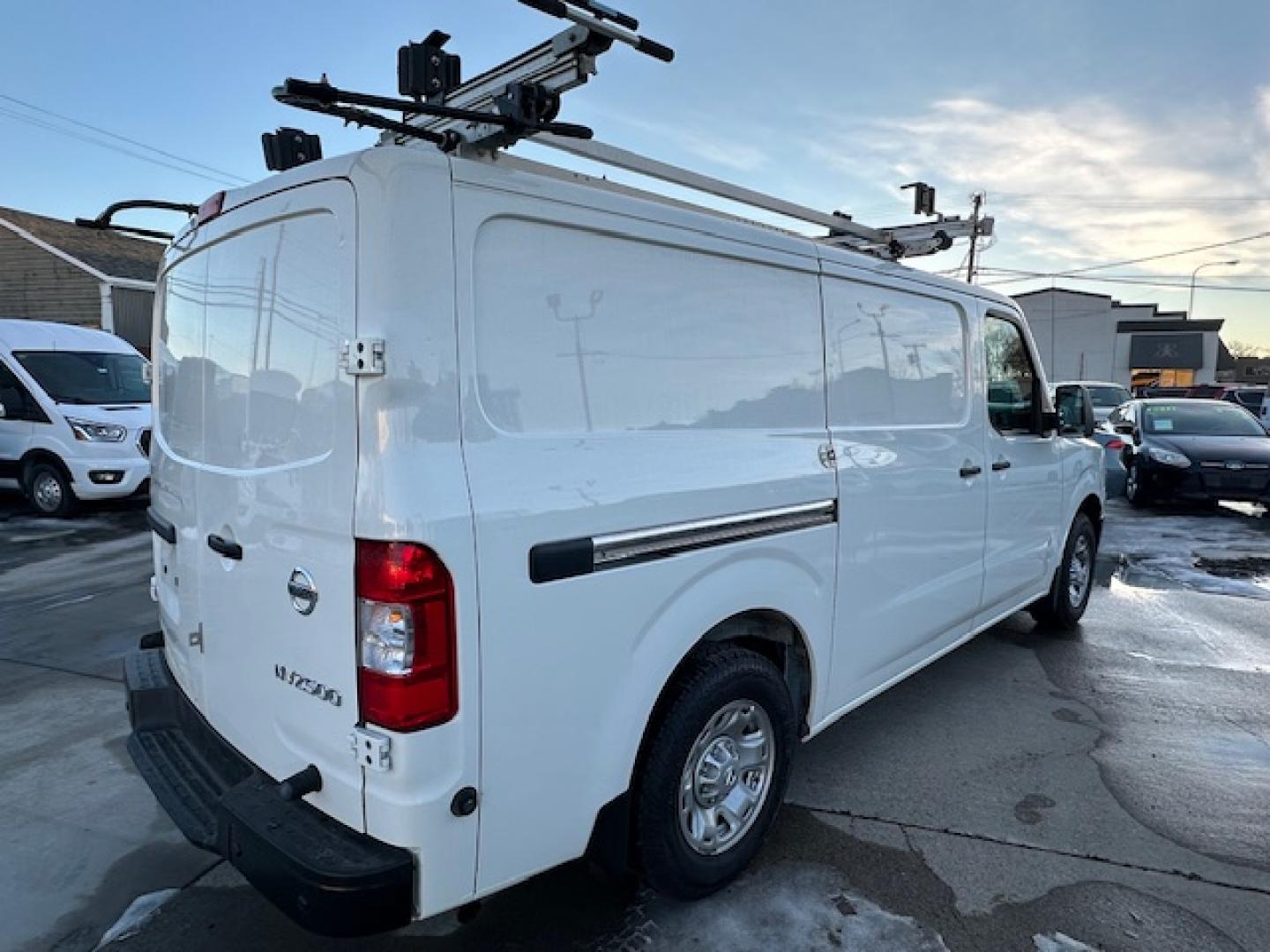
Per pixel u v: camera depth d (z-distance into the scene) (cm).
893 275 331
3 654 483
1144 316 5697
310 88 172
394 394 173
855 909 254
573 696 203
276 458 204
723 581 243
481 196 187
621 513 209
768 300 266
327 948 238
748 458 252
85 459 908
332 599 185
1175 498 981
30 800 319
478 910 255
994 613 436
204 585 241
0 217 2034
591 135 207
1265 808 315
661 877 239
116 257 2167
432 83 210
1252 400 2400
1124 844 290
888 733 381
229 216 229
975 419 391
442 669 177
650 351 225
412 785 177
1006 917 251
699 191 296
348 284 179
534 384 196
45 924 249
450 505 175
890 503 322
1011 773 343
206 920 250
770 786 271
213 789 236
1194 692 433
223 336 233
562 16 181
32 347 974
